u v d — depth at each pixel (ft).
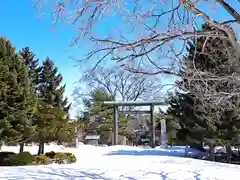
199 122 52.47
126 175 34.24
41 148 61.52
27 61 93.50
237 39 13.87
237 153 62.39
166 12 14.02
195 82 21.42
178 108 55.67
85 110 118.73
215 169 40.09
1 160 49.96
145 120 127.13
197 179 32.63
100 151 74.49
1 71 50.42
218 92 21.56
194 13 12.92
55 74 94.07
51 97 90.33
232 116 48.32
